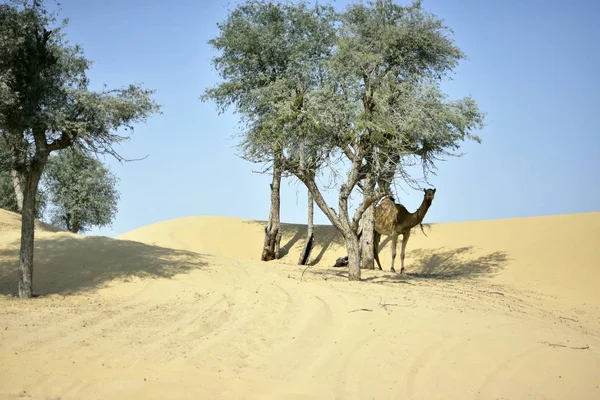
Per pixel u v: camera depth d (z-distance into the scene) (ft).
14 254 57.41
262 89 75.15
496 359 34.53
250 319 40.55
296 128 57.36
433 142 68.95
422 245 102.17
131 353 32.83
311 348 35.50
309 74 74.54
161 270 55.57
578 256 84.94
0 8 46.21
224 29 90.12
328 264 105.50
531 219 105.81
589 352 37.04
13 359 30.50
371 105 60.18
